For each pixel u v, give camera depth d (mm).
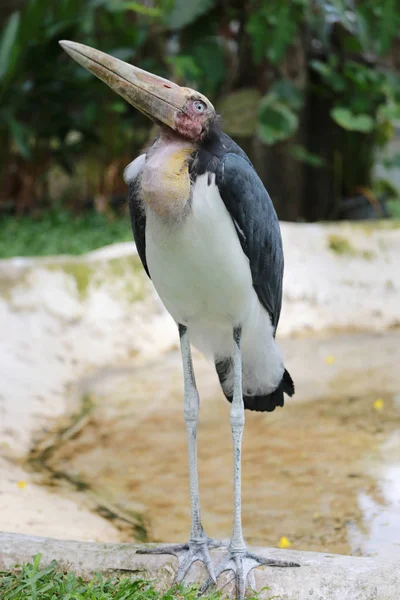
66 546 4500
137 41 14633
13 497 6008
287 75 15008
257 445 7262
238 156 4156
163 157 4008
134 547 4484
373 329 11039
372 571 4102
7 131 14234
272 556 4328
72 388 8781
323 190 15797
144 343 9977
